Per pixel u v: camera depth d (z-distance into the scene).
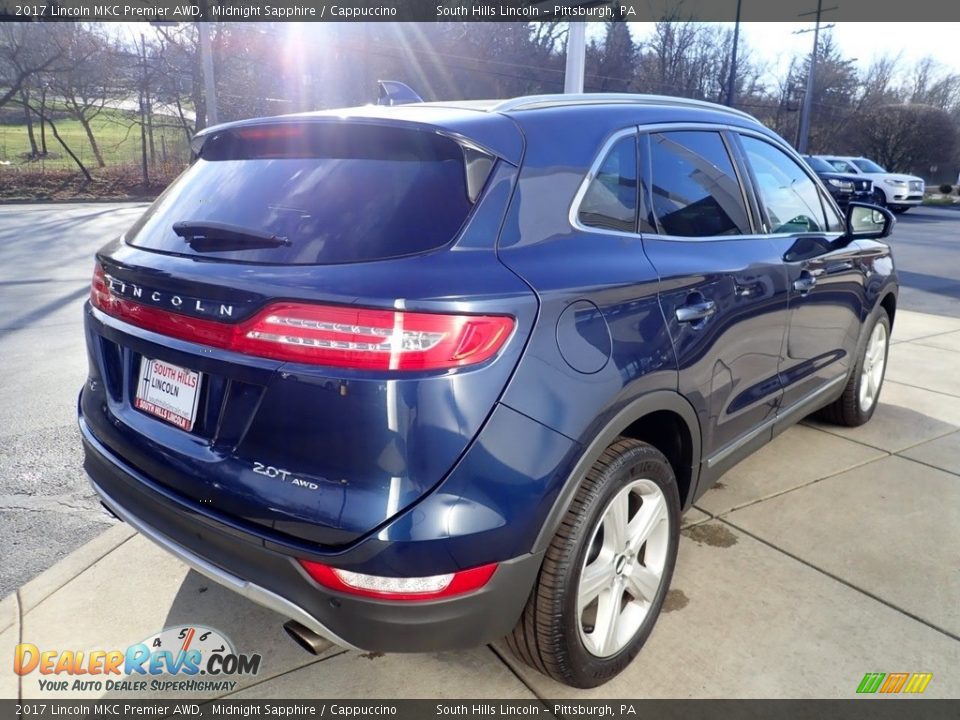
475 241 1.92
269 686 2.35
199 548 2.02
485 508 1.80
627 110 2.60
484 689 2.34
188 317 1.96
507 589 1.91
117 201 23.11
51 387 5.14
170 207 2.37
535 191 2.10
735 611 2.70
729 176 3.01
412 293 1.73
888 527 3.31
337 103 29.78
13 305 7.72
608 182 2.37
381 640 1.84
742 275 2.77
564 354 1.95
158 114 27.31
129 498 2.25
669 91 43.31
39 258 11.09
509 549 1.86
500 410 1.81
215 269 1.94
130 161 27.38
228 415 1.94
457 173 2.01
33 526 3.33
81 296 8.24
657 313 2.30
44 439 4.26
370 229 1.92
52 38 24.81
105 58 25.23
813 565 3.00
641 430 2.62
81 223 16.05
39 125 31.89
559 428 1.92
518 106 2.31
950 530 3.29
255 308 1.81
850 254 3.81
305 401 1.76
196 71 25.56
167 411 2.12
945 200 30.56
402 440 1.72
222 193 2.24
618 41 40.84
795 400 3.49
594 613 2.40
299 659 2.47
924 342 6.84
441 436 1.74
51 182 24.25
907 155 39.84
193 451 2.01
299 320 1.75
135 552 3.08
